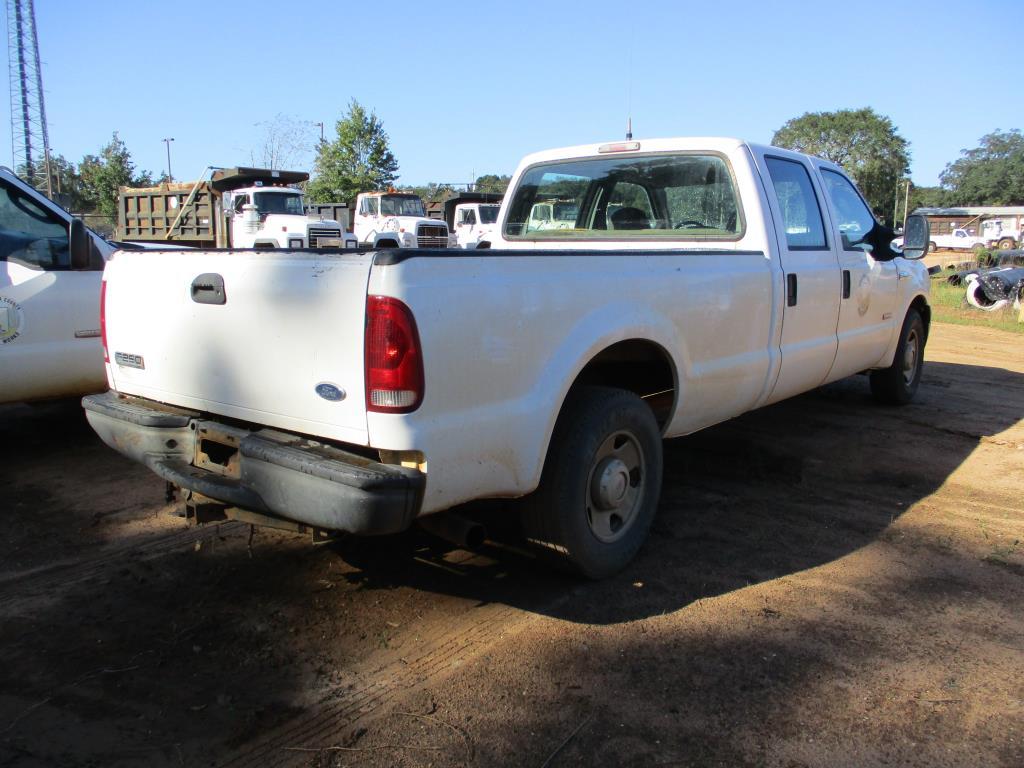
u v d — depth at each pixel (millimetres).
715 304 4176
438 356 2799
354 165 39719
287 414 3002
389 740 2590
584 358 3371
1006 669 3033
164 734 2611
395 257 2715
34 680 2893
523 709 2754
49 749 2527
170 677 2924
